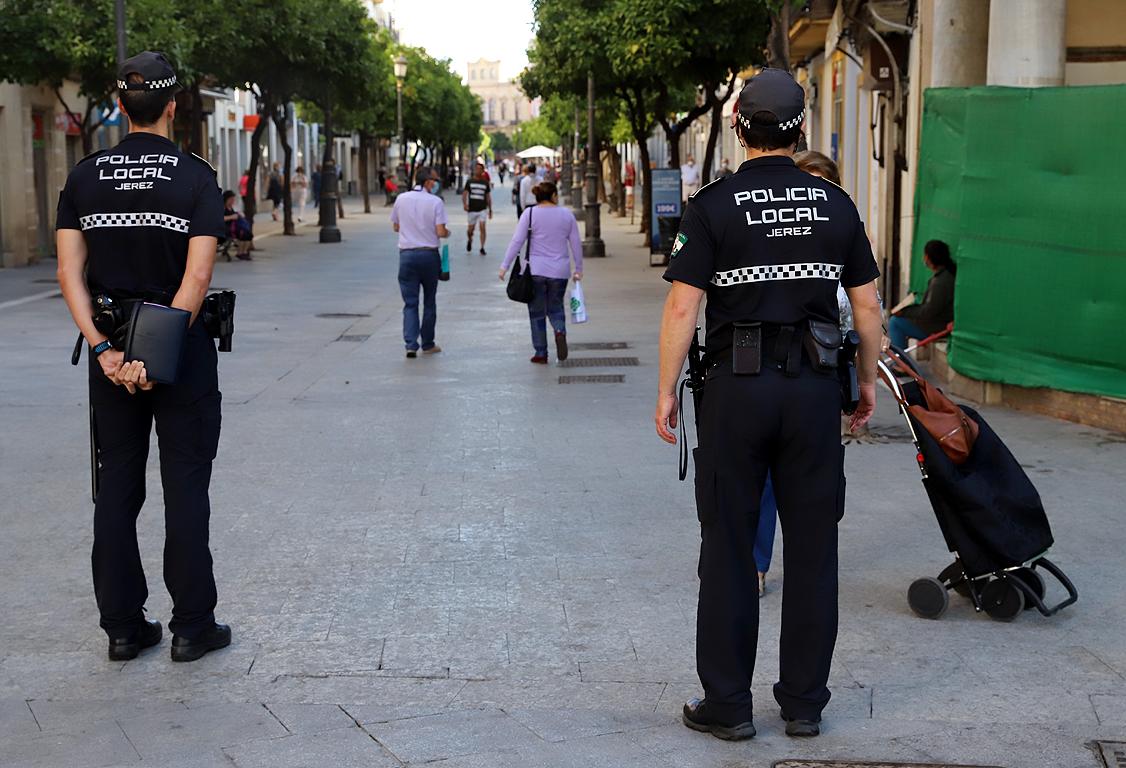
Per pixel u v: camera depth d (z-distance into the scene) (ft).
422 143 271.69
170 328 15.38
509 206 202.08
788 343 13.50
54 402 35.70
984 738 13.93
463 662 16.30
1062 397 31.50
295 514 23.68
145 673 15.99
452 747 13.69
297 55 105.91
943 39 41.34
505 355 45.70
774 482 13.98
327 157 115.75
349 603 18.67
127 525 16.34
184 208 15.83
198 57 94.38
